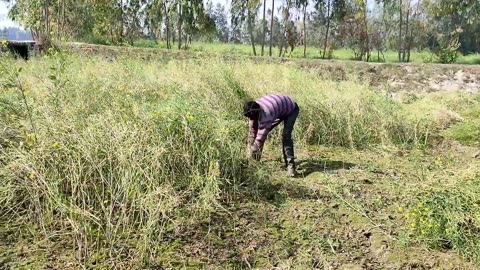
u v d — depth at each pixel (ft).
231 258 13.19
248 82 27.32
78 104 17.75
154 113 17.17
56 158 15.01
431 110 29.89
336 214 16.06
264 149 22.39
